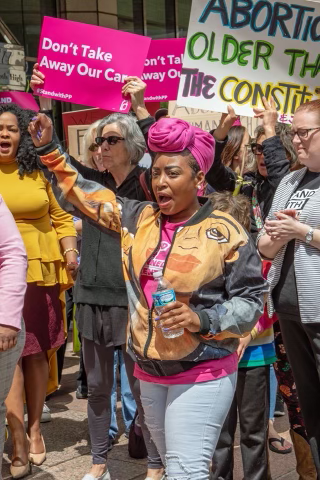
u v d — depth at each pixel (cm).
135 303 283
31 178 455
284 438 490
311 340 347
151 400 288
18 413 431
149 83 511
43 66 395
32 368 455
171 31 1114
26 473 428
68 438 489
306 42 455
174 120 277
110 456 460
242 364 365
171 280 272
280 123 454
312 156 349
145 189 355
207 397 275
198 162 279
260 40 449
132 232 292
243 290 277
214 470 366
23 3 955
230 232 277
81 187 300
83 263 406
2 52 690
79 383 576
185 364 274
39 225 459
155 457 394
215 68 444
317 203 345
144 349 278
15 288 327
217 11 440
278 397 538
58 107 972
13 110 455
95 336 397
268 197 429
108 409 405
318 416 363
